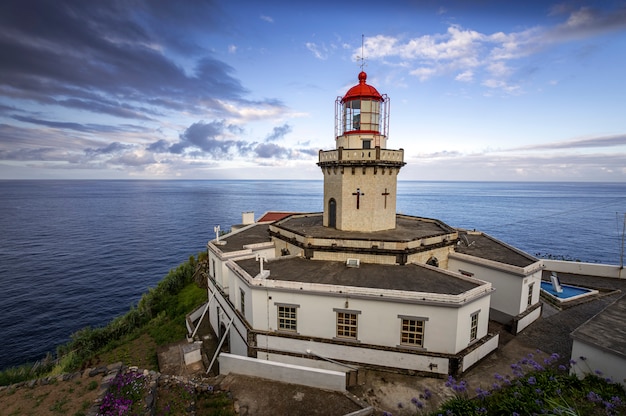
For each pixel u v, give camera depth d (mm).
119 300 60625
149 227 133375
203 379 19891
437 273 25141
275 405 17453
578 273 41281
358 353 21688
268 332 23188
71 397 15742
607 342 17219
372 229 32031
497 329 26797
